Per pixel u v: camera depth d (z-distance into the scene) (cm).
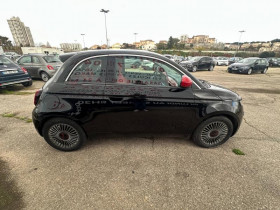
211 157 242
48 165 223
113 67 224
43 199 174
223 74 1304
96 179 200
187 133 258
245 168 221
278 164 230
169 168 219
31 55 769
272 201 174
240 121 252
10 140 280
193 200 175
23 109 417
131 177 204
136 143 273
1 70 535
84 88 221
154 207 167
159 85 228
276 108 463
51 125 235
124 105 225
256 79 1041
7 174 206
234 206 168
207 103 234
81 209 164
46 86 232
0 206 166
